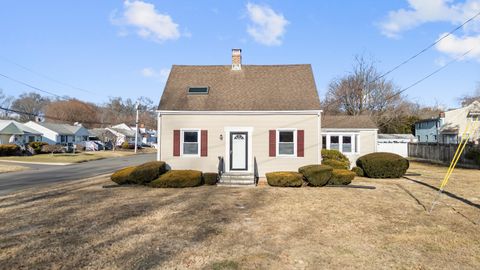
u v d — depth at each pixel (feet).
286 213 32.30
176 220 29.09
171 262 19.33
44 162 100.42
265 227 27.20
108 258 19.83
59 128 182.80
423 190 47.32
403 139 130.72
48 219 28.99
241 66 68.69
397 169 60.39
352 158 78.48
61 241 22.91
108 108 345.31
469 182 56.39
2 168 78.59
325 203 37.32
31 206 34.47
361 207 35.40
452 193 44.91
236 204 36.42
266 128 57.52
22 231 25.27
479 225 28.68
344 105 158.81
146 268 18.40
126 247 21.83
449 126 123.75
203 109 57.82
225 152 57.62
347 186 49.75
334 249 22.15
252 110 57.11
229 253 21.01
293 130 57.36
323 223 28.73
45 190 45.60
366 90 151.84
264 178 57.16
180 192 44.34
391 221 29.78
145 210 32.91
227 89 62.75
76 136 195.21
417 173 70.49
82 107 275.39
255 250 21.65
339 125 80.79
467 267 19.43
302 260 20.04
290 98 59.77
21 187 49.65
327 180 49.21
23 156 122.01
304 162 57.06
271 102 58.90
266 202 37.68
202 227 26.94
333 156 68.64
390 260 20.34
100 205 35.19
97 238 23.67
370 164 61.11
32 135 160.04
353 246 22.81
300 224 28.30
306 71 66.74
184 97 60.85
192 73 66.95
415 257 20.93
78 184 52.11
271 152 57.26
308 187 49.29
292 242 23.45
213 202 37.45
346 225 28.17
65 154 136.87
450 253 21.75
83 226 26.76
